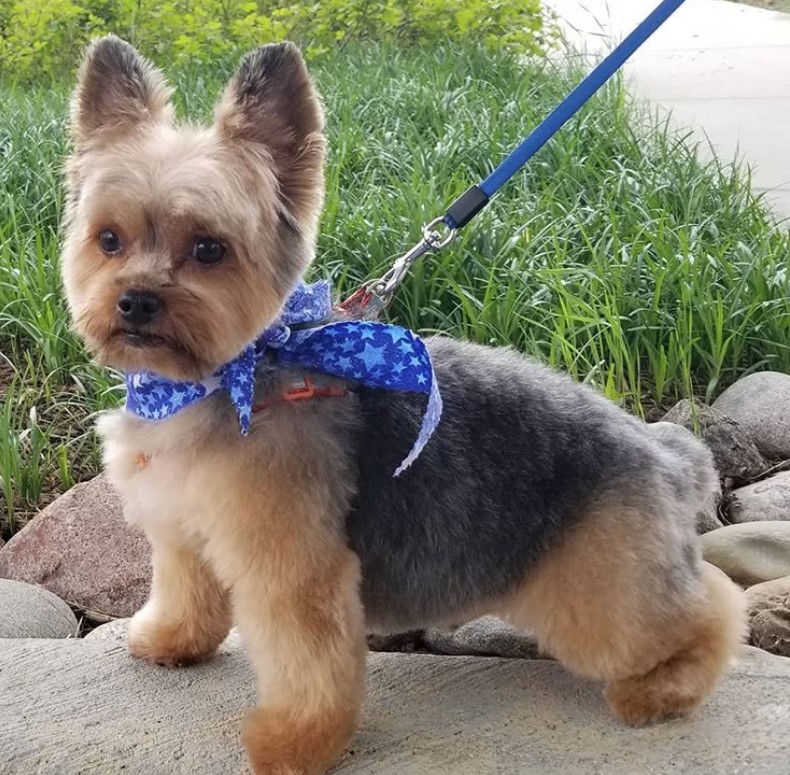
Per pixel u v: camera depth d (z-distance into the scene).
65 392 0.78
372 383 0.42
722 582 0.48
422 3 1.85
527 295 0.85
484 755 0.43
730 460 0.72
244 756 0.43
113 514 0.62
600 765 0.42
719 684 0.47
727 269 0.88
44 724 0.45
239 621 0.43
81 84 0.45
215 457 0.41
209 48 1.72
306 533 0.41
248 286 0.42
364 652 0.44
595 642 0.45
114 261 0.42
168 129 0.44
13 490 0.69
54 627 0.56
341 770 0.43
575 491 0.44
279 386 0.42
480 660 0.50
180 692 0.48
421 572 0.45
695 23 2.42
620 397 0.74
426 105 1.32
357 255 0.88
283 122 0.45
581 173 1.11
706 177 1.10
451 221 0.52
